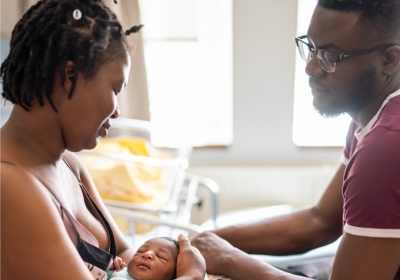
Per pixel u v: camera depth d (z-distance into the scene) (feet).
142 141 7.52
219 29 9.28
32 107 2.22
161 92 9.53
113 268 3.05
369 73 2.73
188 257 2.95
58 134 2.31
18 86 2.18
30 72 2.14
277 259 4.83
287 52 8.96
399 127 2.47
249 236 3.91
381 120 2.63
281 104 9.18
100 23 2.26
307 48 3.02
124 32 2.58
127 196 6.32
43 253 1.97
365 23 2.63
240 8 8.82
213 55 9.41
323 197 3.95
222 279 3.36
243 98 9.18
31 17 2.21
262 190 8.84
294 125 9.43
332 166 9.36
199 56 9.41
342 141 9.55
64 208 2.27
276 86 9.11
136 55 8.08
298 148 9.37
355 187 2.49
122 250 3.40
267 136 9.32
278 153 9.39
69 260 2.01
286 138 9.33
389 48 2.66
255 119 9.25
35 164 2.21
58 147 2.36
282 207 8.15
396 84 2.82
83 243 2.34
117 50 2.31
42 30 2.15
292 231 3.92
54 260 1.98
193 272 2.80
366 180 2.43
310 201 8.81
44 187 2.15
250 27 8.89
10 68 2.22
